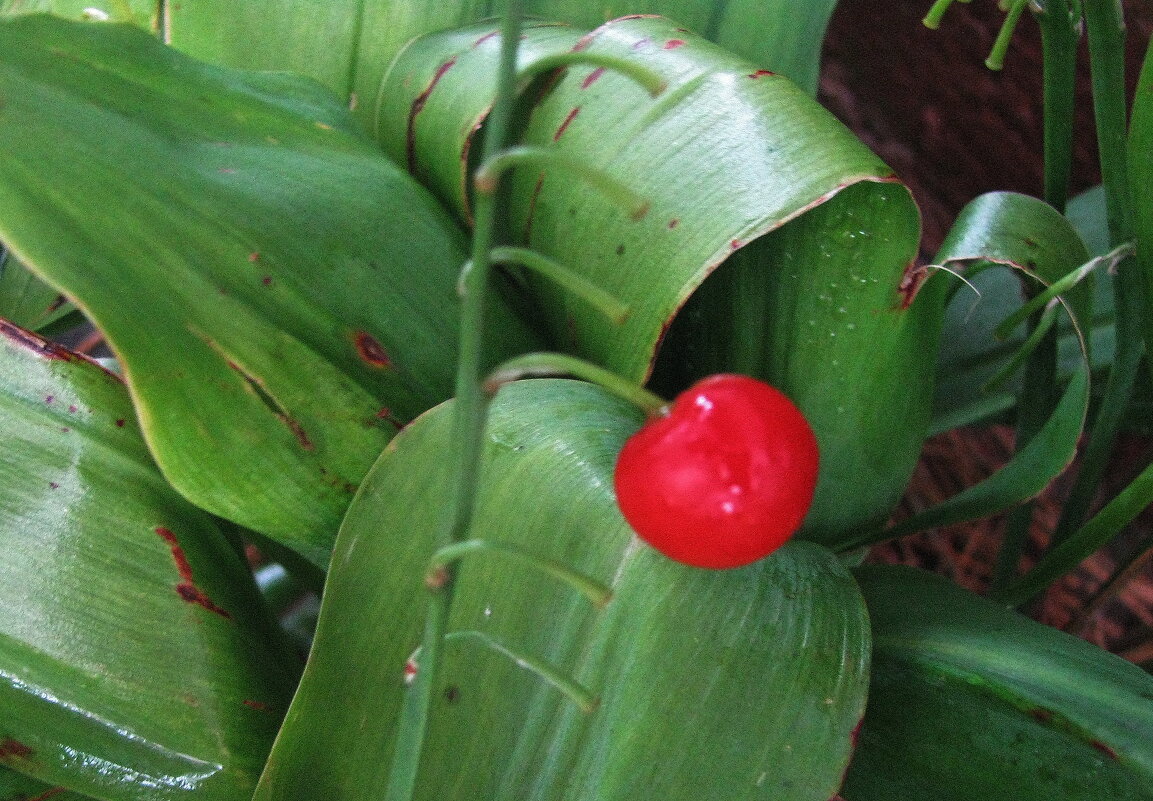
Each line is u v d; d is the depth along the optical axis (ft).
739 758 0.30
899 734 0.34
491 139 0.21
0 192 0.30
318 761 0.32
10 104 0.31
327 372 0.34
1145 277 0.36
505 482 0.32
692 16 0.45
